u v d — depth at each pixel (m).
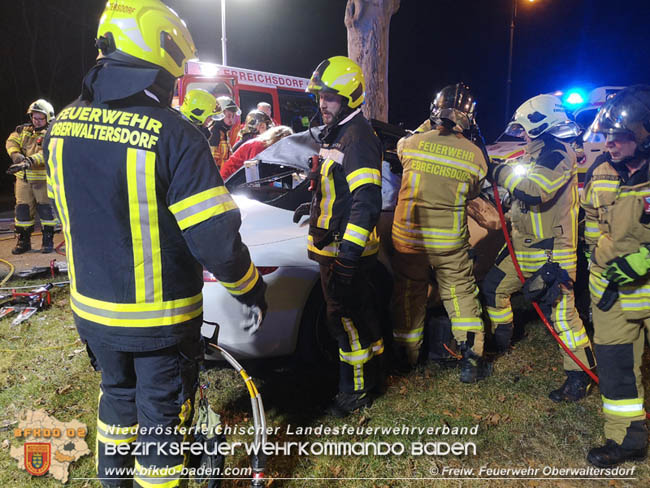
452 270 3.25
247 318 2.06
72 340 4.04
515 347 3.87
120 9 1.75
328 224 2.69
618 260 2.29
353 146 2.52
